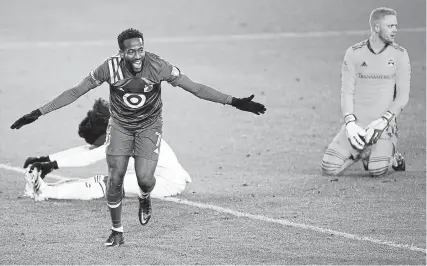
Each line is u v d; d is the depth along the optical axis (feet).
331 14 290.56
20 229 91.91
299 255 82.79
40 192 103.04
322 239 88.12
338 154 116.98
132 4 319.88
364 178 116.06
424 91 177.99
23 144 139.54
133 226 93.25
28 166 104.99
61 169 123.13
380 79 115.85
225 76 199.82
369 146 115.96
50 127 152.15
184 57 224.94
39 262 80.79
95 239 88.33
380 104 116.16
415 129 146.30
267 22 280.10
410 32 252.01
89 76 81.61
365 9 296.10
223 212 98.99
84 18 290.56
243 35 259.19
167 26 275.59
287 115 160.66
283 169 122.42
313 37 252.83
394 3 302.86
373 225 93.04
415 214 97.30
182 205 102.37
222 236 89.35
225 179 116.67
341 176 117.70
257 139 142.72
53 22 282.36
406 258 81.82
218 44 244.42
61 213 98.27
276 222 94.58
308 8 303.07
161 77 81.66
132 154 86.07
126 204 102.17
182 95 182.70
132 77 80.64
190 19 288.10
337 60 218.18
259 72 204.85
